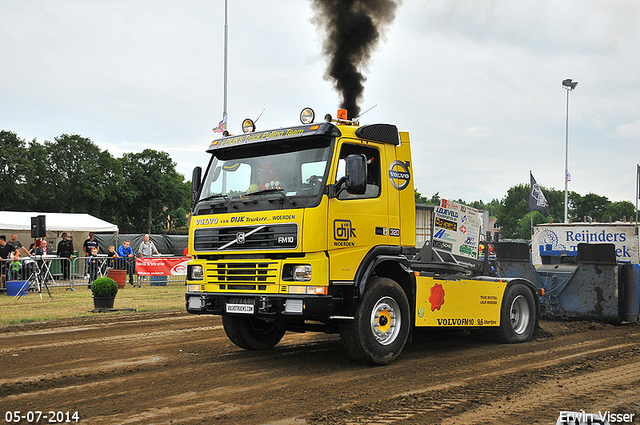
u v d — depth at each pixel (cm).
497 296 916
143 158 8456
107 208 8138
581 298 1117
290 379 654
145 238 2259
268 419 500
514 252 1153
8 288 1719
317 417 504
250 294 704
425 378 659
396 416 508
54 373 684
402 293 760
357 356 718
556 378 660
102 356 795
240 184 763
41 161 7206
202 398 570
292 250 673
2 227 2330
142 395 582
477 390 602
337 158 700
